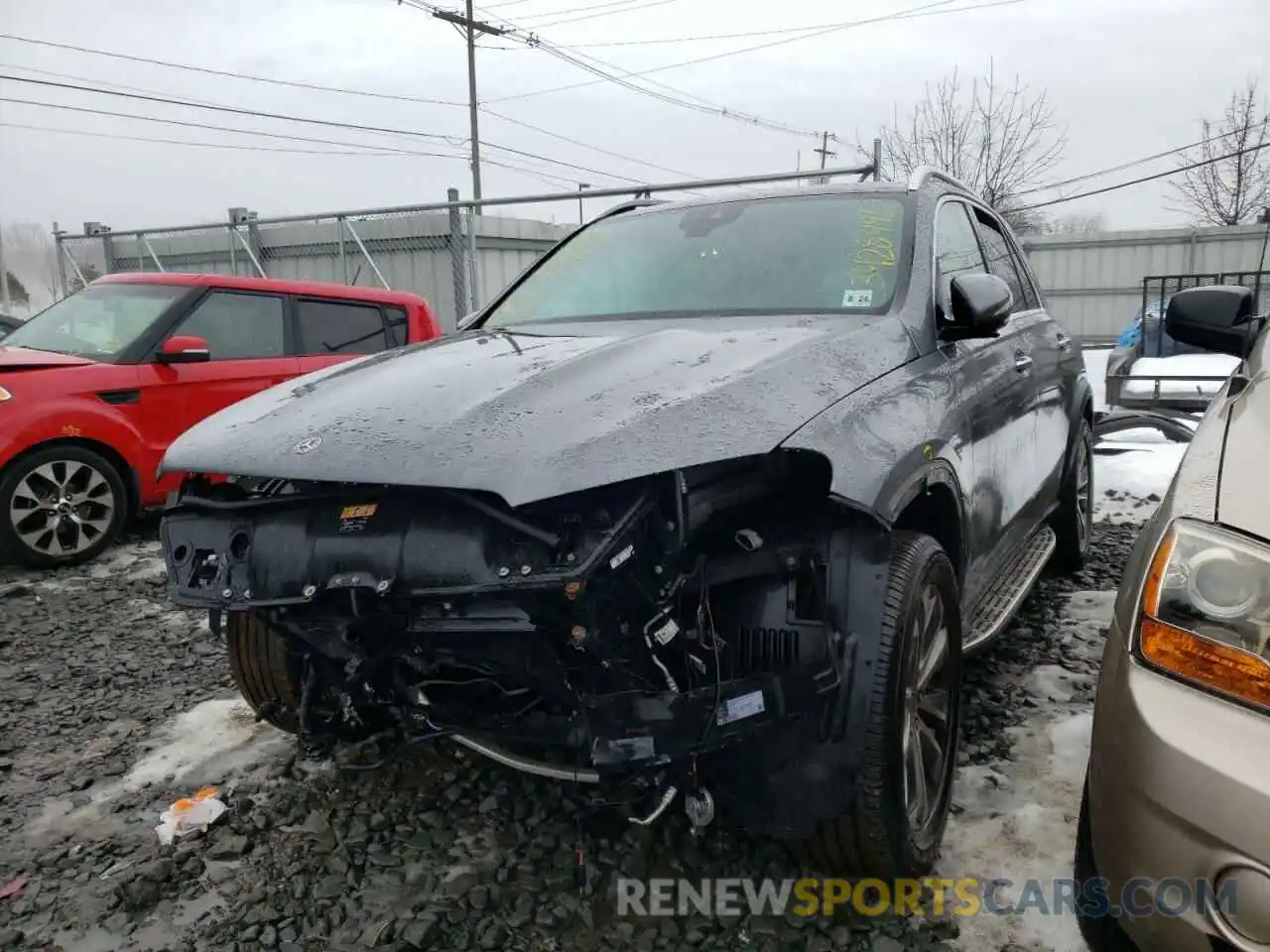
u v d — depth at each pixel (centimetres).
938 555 252
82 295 719
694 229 362
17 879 261
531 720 221
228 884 256
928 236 328
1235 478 187
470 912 240
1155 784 165
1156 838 165
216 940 234
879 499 214
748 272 327
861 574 223
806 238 334
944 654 267
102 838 281
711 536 225
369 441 220
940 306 316
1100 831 180
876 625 222
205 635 456
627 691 209
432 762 315
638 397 221
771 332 273
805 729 223
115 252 1761
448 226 1393
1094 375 1548
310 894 251
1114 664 183
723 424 209
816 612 223
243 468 227
